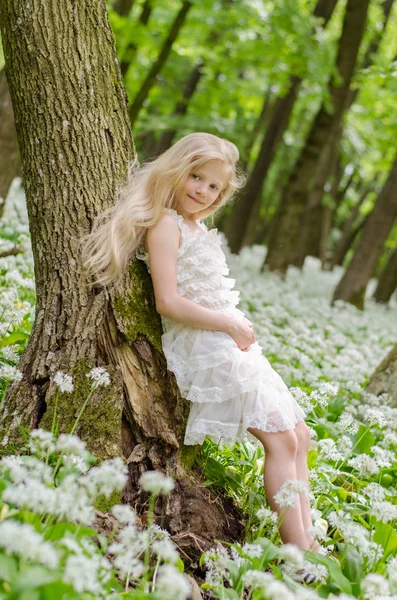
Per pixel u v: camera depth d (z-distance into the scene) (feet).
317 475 12.52
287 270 48.73
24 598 6.52
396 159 43.75
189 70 53.21
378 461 11.91
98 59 11.53
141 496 10.39
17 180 46.65
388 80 29.35
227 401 10.55
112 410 10.46
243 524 11.06
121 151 11.70
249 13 42.88
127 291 11.00
